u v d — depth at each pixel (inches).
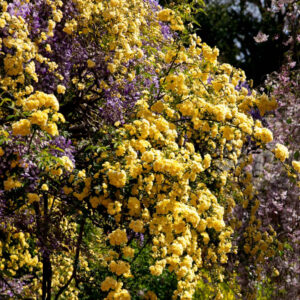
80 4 101.8
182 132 123.8
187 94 114.0
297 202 167.9
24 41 87.4
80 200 95.7
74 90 111.7
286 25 219.5
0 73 83.2
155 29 133.9
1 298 103.9
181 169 92.4
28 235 121.1
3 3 81.1
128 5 116.6
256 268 154.7
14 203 88.7
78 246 105.6
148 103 114.9
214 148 138.0
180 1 115.2
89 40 108.3
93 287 105.0
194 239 108.4
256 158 192.4
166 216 97.4
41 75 94.3
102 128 108.9
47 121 80.0
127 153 97.7
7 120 85.9
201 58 129.6
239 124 109.7
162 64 126.7
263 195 180.4
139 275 103.0
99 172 96.0
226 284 157.1
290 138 182.2
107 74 106.8
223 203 144.2
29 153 81.2
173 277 142.9
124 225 99.2
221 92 118.0
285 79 206.2
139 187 93.9
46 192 96.4
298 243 163.5
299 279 157.4
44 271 115.2
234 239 153.2
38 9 92.5
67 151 91.4
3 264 123.3
